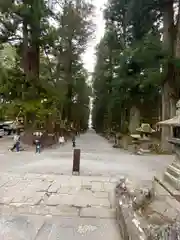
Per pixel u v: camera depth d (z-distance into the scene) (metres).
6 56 21.05
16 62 22.45
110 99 33.00
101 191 6.66
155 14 17.94
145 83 18.52
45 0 22.16
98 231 4.29
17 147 17.44
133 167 11.02
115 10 23.06
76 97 52.19
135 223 3.46
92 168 10.42
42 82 23.28
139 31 19.91
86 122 94.44
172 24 17.39
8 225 4.48
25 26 21.41
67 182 7.55
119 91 25.55
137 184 6.54
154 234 2.78
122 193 5.29
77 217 4.91
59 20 28.80
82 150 20.12
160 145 18.78
